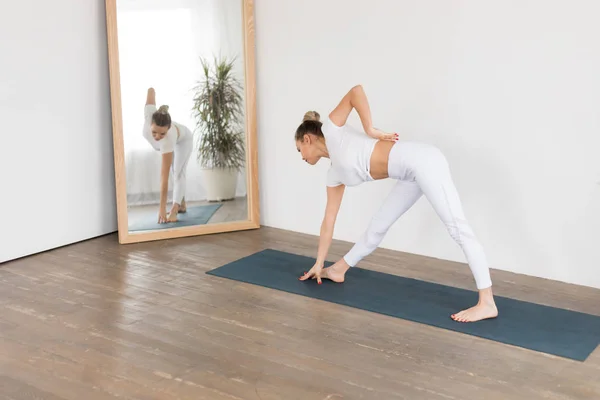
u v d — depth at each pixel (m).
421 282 4.06
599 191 3.88
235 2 4.96
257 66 5.14
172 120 4.90
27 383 2.80
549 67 3.92
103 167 5.00
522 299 3.80
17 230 4.46
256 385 2.79
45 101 4.52
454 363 3.00
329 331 3.34
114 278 4.10
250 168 5.16
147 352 3.09
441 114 4.36
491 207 4.27
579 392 2.76
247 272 4.21
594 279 4.00
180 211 5.03
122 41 4.71
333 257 4.55
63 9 4.55
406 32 4.40
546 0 3.87
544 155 4.03
